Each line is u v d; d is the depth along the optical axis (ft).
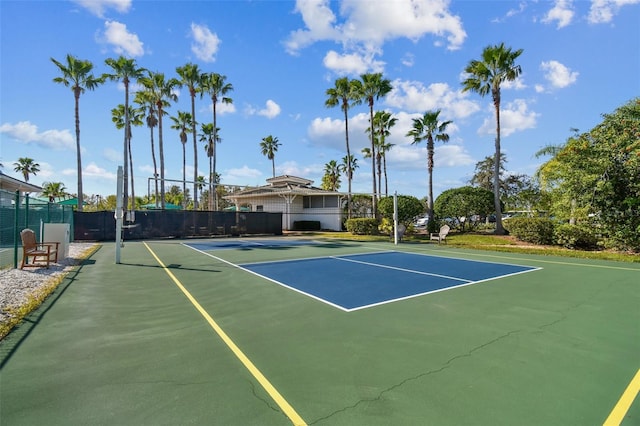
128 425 7.44
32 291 20.36
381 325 14.56
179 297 19.70
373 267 31.42
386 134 108.88
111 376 9.81
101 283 23.61
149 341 12.67
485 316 15.87
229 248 49.88
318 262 34.86
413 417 7.72
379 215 87.56
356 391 8.96
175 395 8.74
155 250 46.50
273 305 17.94
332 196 101.09
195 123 98.94
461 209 68.74
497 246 49.96
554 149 56.90
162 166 101.76
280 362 10.81
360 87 84.12
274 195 105.40
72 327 14.25
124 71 89.15
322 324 14.74
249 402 8.40
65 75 82.94
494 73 63.72
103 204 144.05
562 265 32.40
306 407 8.18
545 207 68.59
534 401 8.45
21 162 148.66
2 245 34.83
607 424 7.50
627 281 24.31
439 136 81.82
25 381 9.50
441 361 10.87
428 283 23.77
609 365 10.57
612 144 40.88
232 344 12.38
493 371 10.14
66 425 7.43
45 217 42.78
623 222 41.16
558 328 14.12
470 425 7.41
